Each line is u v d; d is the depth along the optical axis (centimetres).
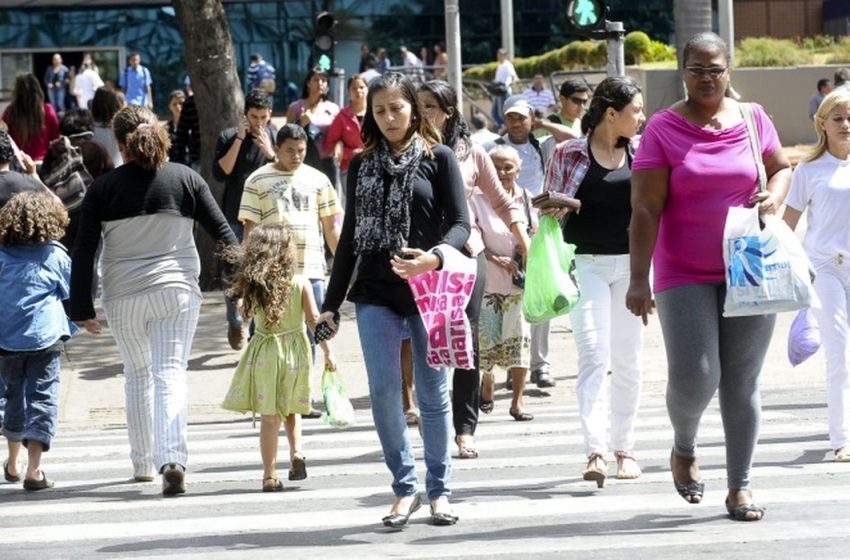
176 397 2053
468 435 2234
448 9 5034
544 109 7019
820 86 8419
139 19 11375
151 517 1903
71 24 11338
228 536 1762
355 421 2712
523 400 2819
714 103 1617
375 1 11750
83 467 2342
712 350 1630
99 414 2947
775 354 3238
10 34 11325
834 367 2120
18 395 2178
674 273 1634
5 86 11325
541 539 1661
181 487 2048
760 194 1609
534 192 2917
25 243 2152
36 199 2156
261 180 2692
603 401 1962
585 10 3394
